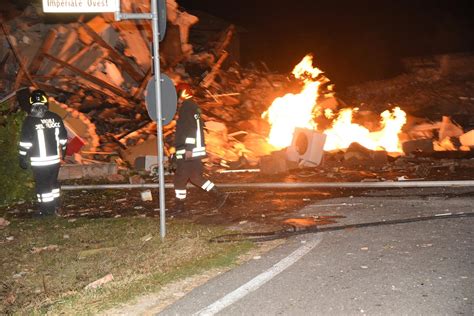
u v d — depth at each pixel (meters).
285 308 4.93
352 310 4.82
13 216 9.72
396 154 15.46
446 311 4.71
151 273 6.04
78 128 14.12
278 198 9.86
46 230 8.45
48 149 9.38
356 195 9.76
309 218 8.21
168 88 7.17
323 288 5.36
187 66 20.77
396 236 7.00
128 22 18.22
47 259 6.96
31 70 16.55
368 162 13.15
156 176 12.67
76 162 13.39
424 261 6.00
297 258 6.32
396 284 5.36
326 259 6.23
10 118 10.75
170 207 9.70
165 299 5.32
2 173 10.51
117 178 12.47
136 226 8.26
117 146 14.66
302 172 12.39
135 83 18.02
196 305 5.08
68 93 16.38
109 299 5.33
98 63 17.38
